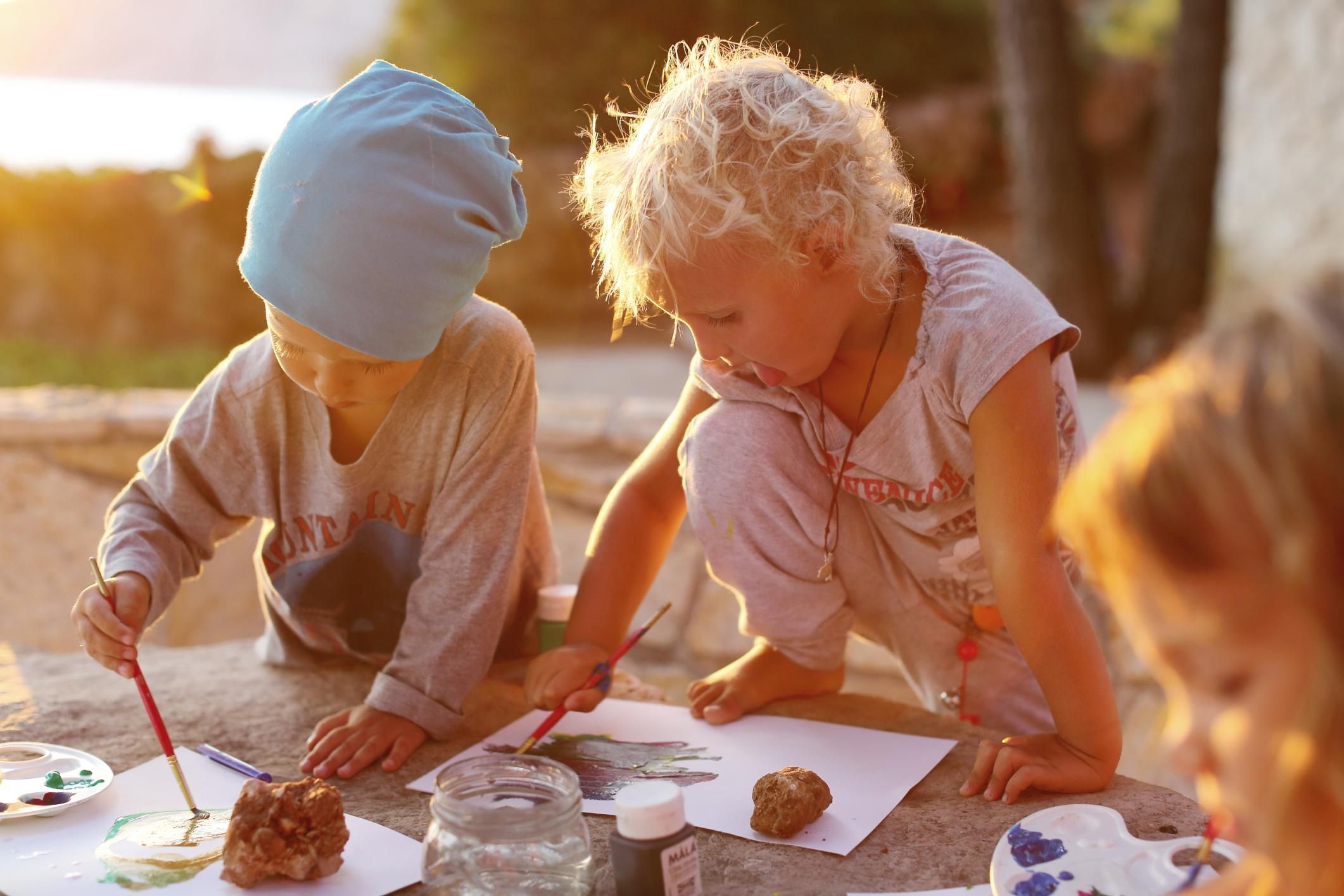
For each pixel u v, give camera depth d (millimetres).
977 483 1504
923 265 1573
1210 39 6527
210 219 7793
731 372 1698
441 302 1433
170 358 6938
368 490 1725
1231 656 696
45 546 3033
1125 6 13719
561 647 1731
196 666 1951
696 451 1697
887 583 1798
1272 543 645
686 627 2879
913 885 1217
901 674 2725
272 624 1920
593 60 9703
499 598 1669
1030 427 1468
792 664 1761
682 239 1366
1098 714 1428
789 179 1376
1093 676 1431
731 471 1664
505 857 1104
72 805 1368
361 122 1394
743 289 1393
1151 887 1124
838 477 1691
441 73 9820
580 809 1171
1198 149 6520
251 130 8586
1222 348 687
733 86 1435
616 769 1521
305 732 1679
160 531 1690
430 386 1666
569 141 9828
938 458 1615
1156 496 680
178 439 1705
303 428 1703
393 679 1633
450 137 1435
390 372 1486
